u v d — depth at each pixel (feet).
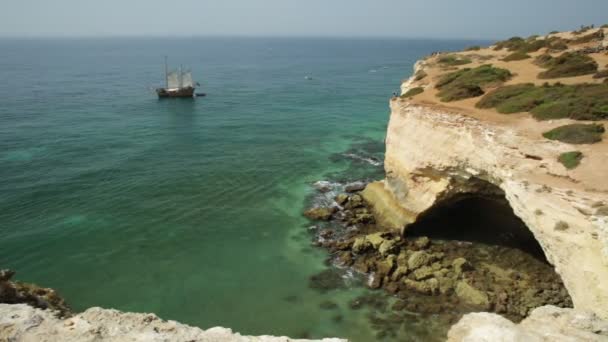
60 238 93.50
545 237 59.47
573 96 86.17
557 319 41.19
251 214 107.76
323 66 540.11
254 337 39.01
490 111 92.84
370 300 73.77
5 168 131.44
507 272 79.10
